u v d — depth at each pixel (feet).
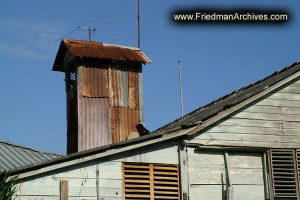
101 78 77.25
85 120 75.00
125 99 77.92
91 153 44.29
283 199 50.90
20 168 41.34
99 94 76.54
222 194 49.21
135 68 79.66
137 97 78.74
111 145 44.91
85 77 76.38
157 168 47.21
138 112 78.18
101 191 44.27
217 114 50.55
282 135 52.54
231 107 51.16
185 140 48.91
